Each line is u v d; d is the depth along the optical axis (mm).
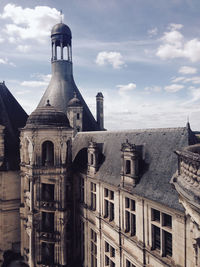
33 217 23016
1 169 26625
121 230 17219
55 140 23109
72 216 25016
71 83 42625
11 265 25344
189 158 7711
